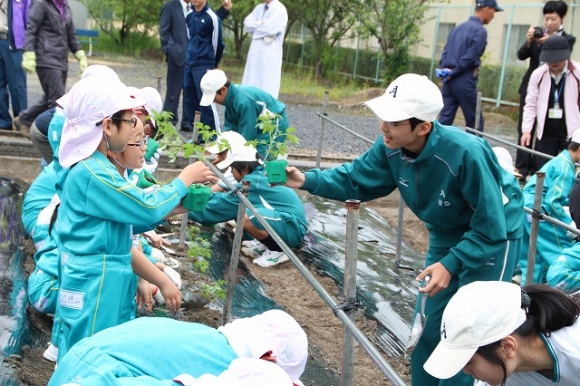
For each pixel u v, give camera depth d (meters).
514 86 19.20
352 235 3.05
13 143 8.83
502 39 20.12
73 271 3.50
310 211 8.57
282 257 6.87
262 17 11.57
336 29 24.19
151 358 2.35
